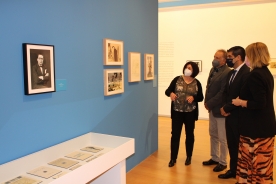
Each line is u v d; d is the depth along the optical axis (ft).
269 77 7.72
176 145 11.37
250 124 7.85
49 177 5.83
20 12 5.94
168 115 22.53
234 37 19.56
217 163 11.50
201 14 20.34
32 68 6.21
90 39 8.20
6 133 5.84
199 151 13.43
